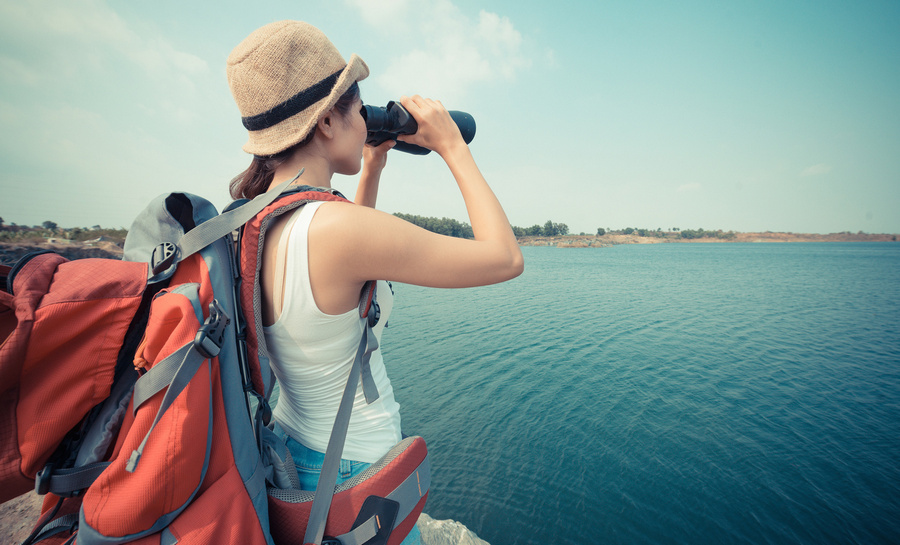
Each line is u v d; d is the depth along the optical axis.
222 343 0.73
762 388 25.25
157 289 0.80
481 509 14.66
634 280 80.75
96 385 0.69
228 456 0.76
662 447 18.69
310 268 0.79
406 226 0.81
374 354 1.03
